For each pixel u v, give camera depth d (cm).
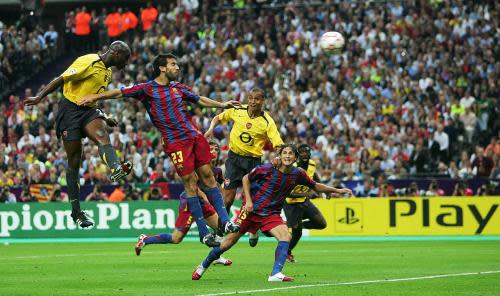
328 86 4384
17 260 2428
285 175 1675
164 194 3672
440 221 3450
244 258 2419
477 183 3531
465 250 2658
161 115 1697
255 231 1720
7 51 5100
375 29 4703
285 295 1450
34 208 3678
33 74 5159
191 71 4709
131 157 3969
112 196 3694
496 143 3859
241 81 4541
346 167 3741
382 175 3566
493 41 4591
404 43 4616
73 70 1683
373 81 4378
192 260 2373
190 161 1702
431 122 4025
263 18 4959
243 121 2188
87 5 5697
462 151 4003
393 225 3478
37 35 5238
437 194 3534
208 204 2008
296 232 2291
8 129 4472
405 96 4294
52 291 1578
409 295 1448
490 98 4194
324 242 3216
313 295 1446
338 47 2655
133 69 4878
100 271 2023
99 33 5222
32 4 5519
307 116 4250
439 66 4450
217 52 4809
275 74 4562
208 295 1448
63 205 3656
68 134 1705
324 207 3550
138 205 3612
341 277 1792
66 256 2591
